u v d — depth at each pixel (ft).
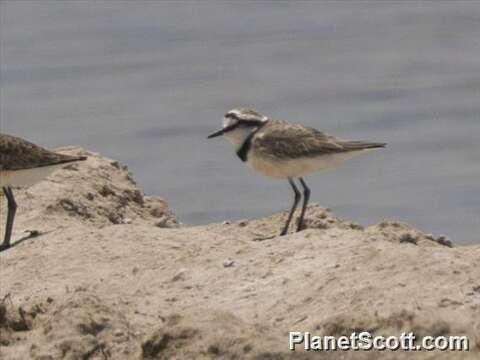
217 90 127.85
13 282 44.57
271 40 150.82
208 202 94.17
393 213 91.30
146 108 120.78
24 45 146.00
